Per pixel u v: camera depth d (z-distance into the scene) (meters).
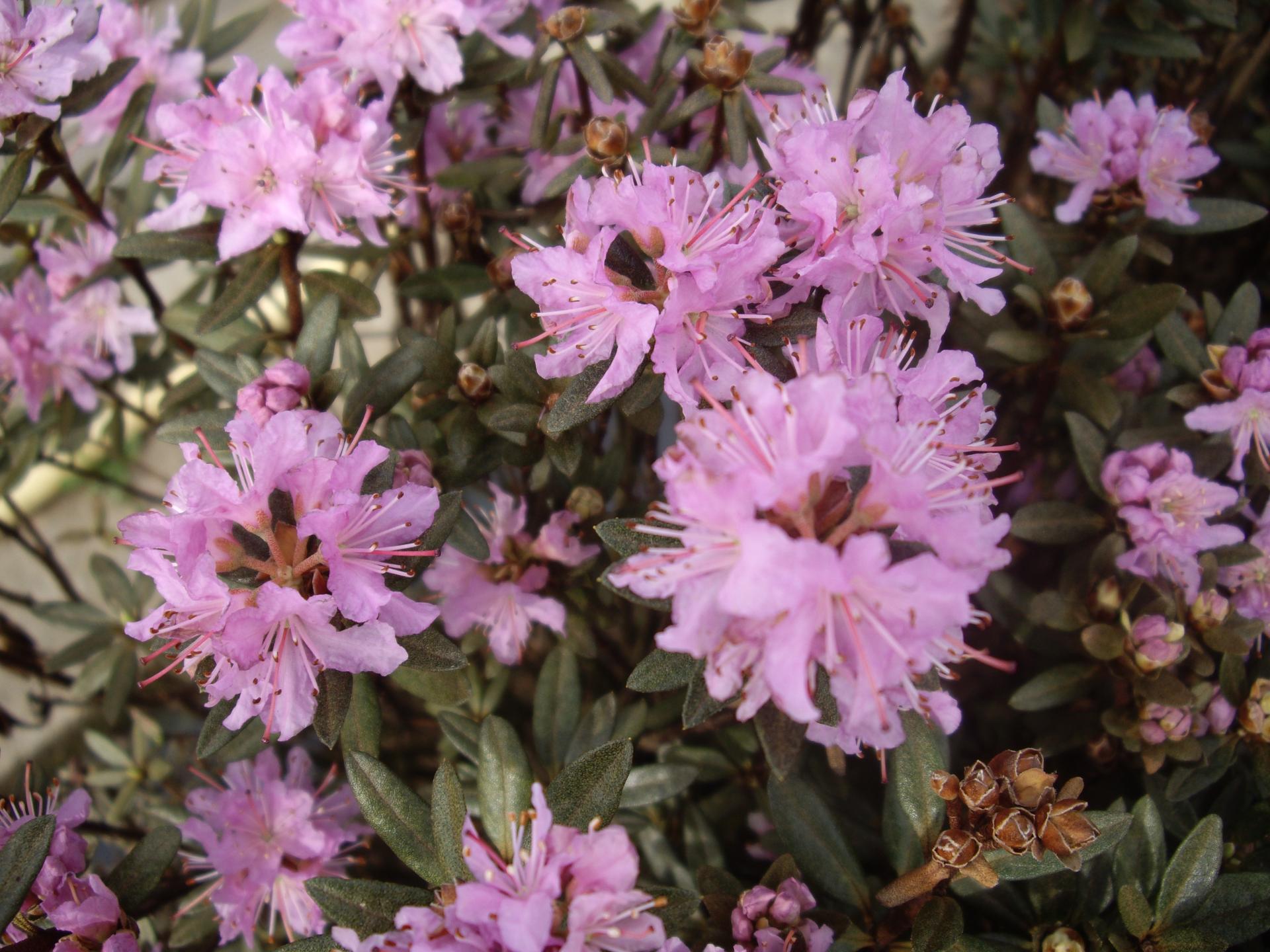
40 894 0.24
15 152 0.28
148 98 0.32
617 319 0.22
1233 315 0.28
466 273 0.31
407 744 0.35
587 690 0.33
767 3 0.45
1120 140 0.29
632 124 0.32
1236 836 0.26
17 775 0.39
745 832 0.31
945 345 0.31
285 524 0.22
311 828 0.27
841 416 0.18
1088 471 0.27
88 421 0.36
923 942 0.22
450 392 0.27
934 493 0.20
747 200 0.23
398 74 0.29
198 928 0.30
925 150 0.23
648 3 0.43
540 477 0.29
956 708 0.21
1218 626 0.25
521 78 0.33
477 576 0.28
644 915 0.19
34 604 0.36
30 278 0.33
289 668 0.22
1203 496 0.26
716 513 0.18
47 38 0.26
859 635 0.18
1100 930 0.24
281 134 0.25
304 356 0.26
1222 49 0.38
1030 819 0.20
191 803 0.29
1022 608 0.28
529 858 0.19
